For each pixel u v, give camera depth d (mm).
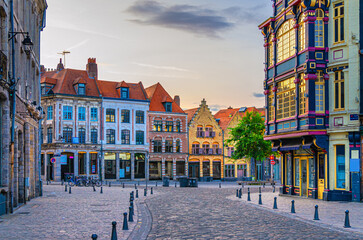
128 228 14141
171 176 62719
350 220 16031
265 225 14945
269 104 30781
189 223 15602
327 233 13141
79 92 55406
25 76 22438
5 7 17062
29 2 24031
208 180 62062
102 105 57062
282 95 28578
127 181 57812
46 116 54531
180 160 63312
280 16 28906
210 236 12727
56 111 53531
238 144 48969
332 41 24812
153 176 61625
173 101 64500
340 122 23969
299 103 25984
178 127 63688
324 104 24734
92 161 56062
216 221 16109
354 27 23953
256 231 13617
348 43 24047
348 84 23891
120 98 58375
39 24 28484
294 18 26578
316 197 25422
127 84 61156
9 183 18016
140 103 60219
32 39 25203
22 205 21172
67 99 54344
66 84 55750
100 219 16469
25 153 23328
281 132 27797
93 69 59688
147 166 60375
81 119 55375
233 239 12195
